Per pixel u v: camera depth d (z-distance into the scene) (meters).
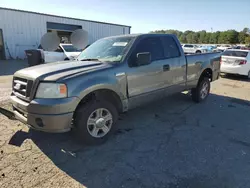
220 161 2.84
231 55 9.55
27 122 2.88
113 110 3.39
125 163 2.79
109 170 2.63
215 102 5.73
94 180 2.44
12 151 3.02
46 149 3.11
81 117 3.02
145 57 3.53
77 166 2.71
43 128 2.77
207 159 2.89
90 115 3.09
